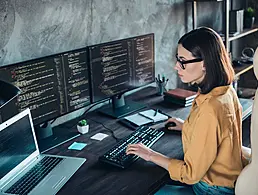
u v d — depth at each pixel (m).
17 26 1.98
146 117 2.26
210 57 1.56
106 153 1.78
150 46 2.54
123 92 2.42
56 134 2.08
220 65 1.57
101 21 2.47
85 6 2.34
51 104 1.98
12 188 1.54
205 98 1.57
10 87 1.63
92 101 2.22
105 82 2.28
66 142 1.98
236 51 4.04
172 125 2.08
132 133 2.02
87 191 1.51
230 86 1.65
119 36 2.64
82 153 1.84
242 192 1.32
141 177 1.61
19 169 1.66
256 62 1.16
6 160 1.59
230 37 3.30
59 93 2.01
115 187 1.54
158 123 2.20
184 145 1.70
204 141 1.52
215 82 1.58
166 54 3.13
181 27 3.24
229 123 1.56
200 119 1.53
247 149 1.84
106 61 2.25
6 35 1.93
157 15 2.95
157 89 2.76
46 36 2.14
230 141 1.58
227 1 3.13
